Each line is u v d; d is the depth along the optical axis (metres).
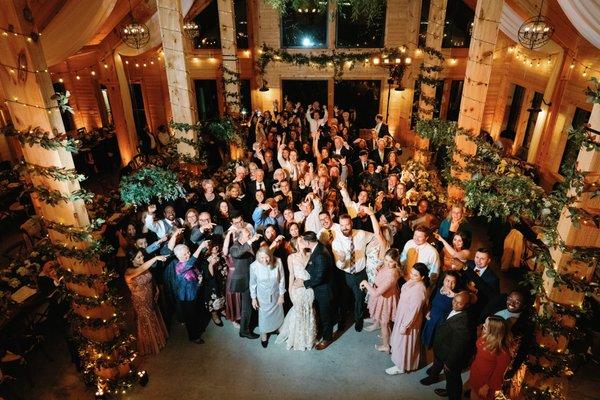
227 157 10.78
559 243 3.26
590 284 3.24
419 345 4.38
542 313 3.46
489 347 3.46
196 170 6.97
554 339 3.50
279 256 5.05
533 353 3.59
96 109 12.34
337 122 10.89
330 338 4.86
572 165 3.19
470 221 7.98
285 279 5.18
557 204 3.36
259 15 12.21
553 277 3.29
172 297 4.92
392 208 5.97
